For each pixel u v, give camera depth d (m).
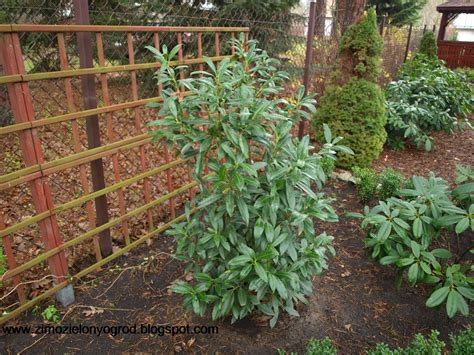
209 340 1.95
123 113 3.45
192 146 1.73
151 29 2.28
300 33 4.73
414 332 2.03
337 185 3.76
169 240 2.81
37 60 2.48
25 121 1.79
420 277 2.04
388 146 4.94
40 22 2.79
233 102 1.54
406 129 4.57
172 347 1.91
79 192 3.18
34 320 2.07
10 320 2.06
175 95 1.75
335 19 5.32
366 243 2.33
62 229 2.79
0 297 2.17
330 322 2.08
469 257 2.56
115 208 3.10
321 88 5.04
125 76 3.33
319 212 1.73
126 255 2.63
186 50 4.27
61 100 2.67
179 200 3.28
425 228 2.17
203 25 4.62
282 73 2.00
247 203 1.72
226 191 1.66
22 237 2.71
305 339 1.96
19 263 2.45
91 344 1.93
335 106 4.07
